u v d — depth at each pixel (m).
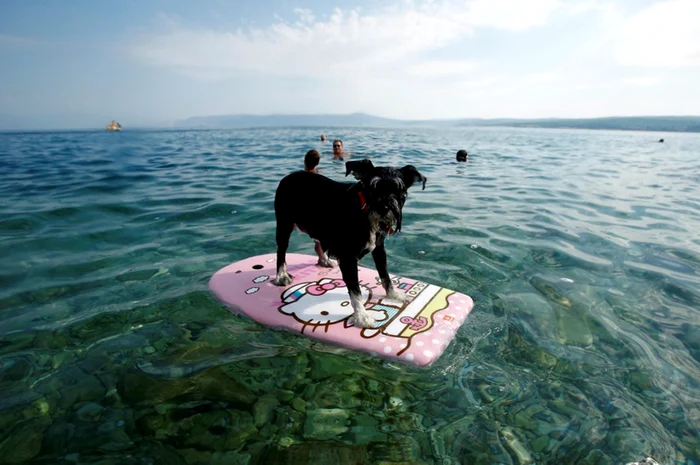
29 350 3.19
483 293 4.22
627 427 2.47
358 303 3.59
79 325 3.56
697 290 4.24
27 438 2.35
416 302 3.92
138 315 3.76
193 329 3.56
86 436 2.37
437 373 3.04
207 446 2.31
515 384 2.88
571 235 6.02
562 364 3.09
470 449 2.33
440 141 26.55
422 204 7.86
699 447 2.33
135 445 2.31
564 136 43.84
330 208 3.81
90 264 4.86
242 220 6.73
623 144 29.17
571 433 2.44
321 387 2.85
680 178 11.80
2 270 4.62
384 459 2.25
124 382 2.84
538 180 10.90
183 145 22.03
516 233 6.09
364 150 17.92
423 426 2.50
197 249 5.46
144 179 10.14
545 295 4.17
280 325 3.60
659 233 6.18
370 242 3.60
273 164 12.93
